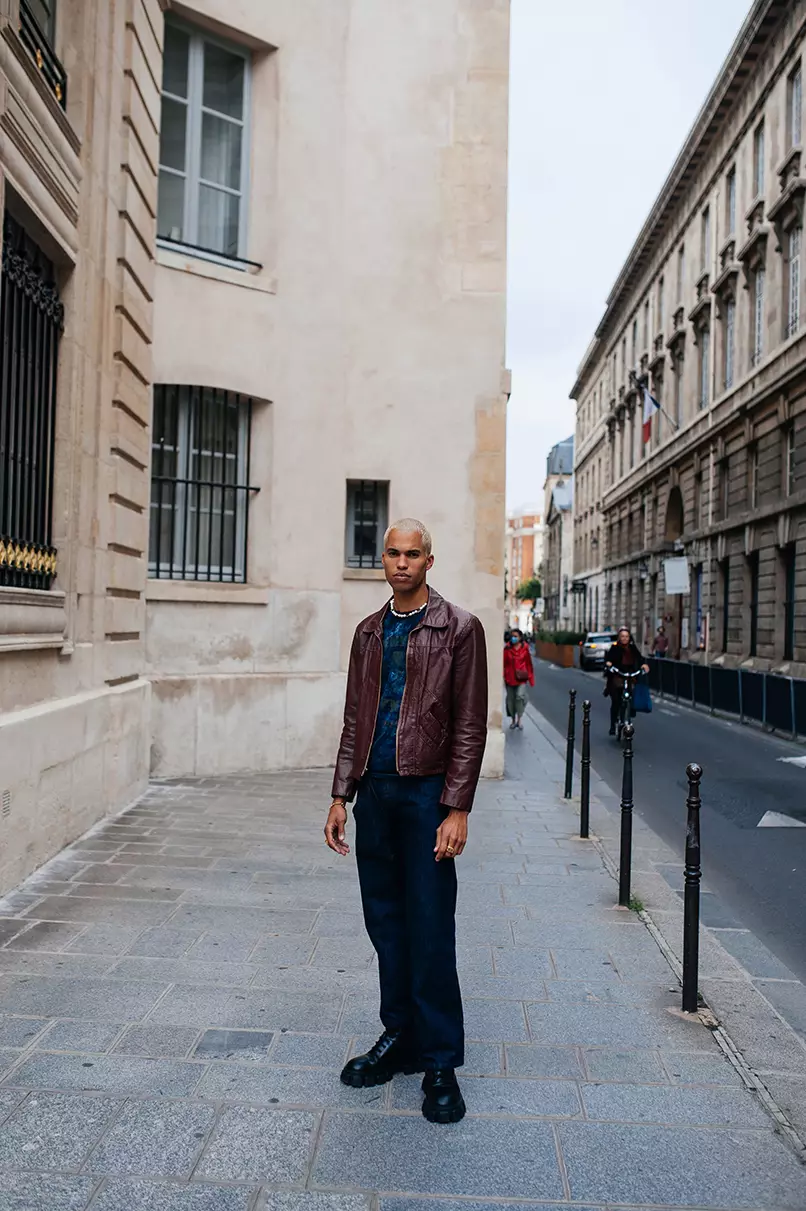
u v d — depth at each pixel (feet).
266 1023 12.86
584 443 229.04
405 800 10.84
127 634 28.27
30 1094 10.78
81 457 23.72
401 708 10.79
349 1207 8.92
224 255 33.30
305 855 22.15
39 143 20.29
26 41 20.29
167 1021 12.85
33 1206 8.74
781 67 89.61
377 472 35.99
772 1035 13.16
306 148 34.83
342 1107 10.71
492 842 24.71
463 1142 10.09
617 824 27.63
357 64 36.14
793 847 25.73
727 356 109.81
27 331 20.52
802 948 17.60
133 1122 10.24
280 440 34.22
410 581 10.91
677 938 17.29
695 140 114.93
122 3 26.13
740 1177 9.59
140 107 27.45
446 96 36.52
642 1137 10.30
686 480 126.00
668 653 131.64
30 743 19.54
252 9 33.24
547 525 336.90
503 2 36.65
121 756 26.53
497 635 36.09
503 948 16.35
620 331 176.14
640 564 155.43
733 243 104.73
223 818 25.86
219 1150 9.77
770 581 91.86
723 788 35.19
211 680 32.32
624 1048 12.53
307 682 34.60
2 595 18.51
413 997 10.80
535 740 48.83
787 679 52.95
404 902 11.46
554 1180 9.45
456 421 36.40
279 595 34.19
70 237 22.56
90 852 21.83
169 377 31.45
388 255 36.22
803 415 84.02
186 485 32.76
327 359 35.22
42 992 13.74
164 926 16.80
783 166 86.28
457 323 36.52
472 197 36.58
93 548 24.76
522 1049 12.42
